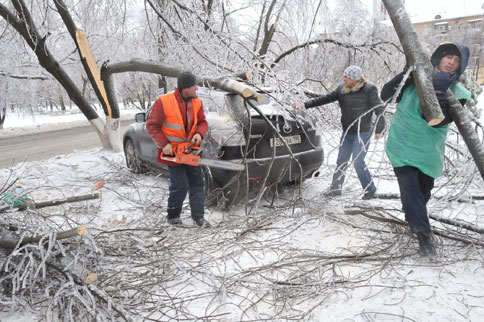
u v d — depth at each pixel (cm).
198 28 644
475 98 805
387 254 293
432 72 256
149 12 841
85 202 478
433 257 276
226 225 374
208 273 272
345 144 441
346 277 266
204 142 407
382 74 838
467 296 232
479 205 398
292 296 245
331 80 855
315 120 464
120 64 741
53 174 646
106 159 694
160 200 466
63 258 244
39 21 841
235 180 389
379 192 462
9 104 1001
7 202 281
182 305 244
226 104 419
